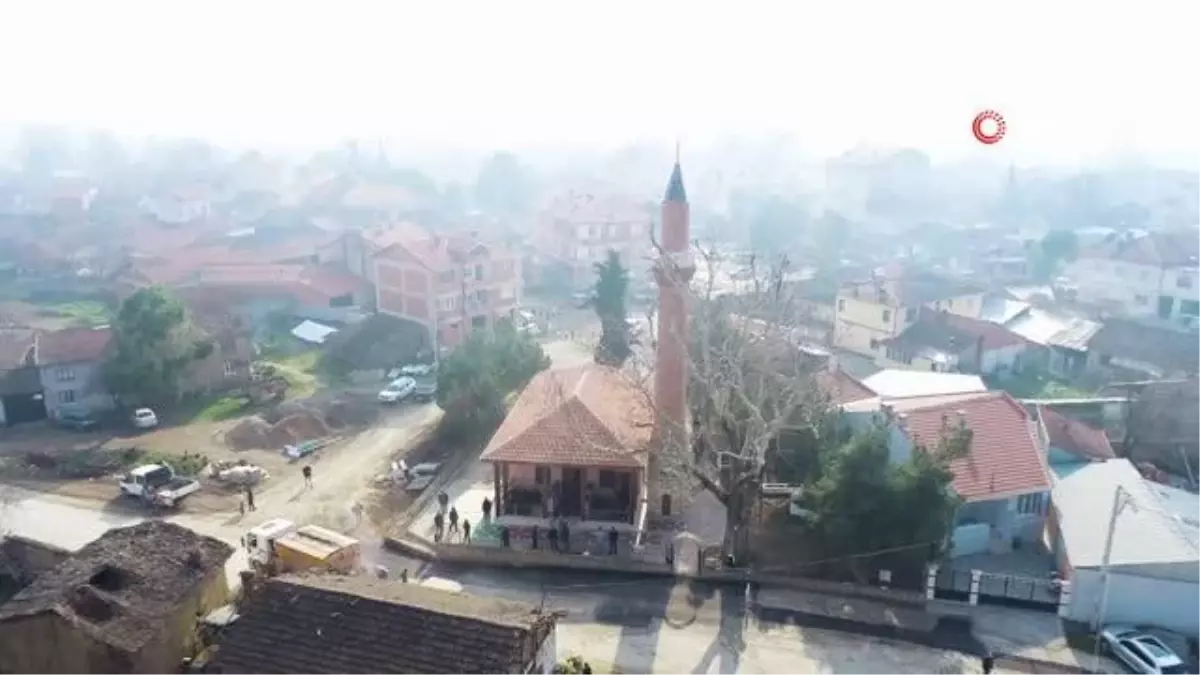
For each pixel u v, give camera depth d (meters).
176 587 30.69
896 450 40.56
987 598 34.84
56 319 86.50
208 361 63.19
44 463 50.28
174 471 48.19
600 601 35.38
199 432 56.12
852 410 44.31
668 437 40.28
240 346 66.06
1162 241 87.12
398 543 39.78
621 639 32.75
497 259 80.94
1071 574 33.81
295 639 25.47
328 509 44.22
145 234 116.25
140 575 30.73
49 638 28.16
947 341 68.94
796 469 43.34
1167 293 82.44
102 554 31.94
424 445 52.91
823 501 36.69
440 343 75.88
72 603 29.00
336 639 25.22
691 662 31.33
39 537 40.94
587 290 100.44
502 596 35.69
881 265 105.62
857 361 73.00
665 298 40.56
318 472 49.50
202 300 81.44
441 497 43.75
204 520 43.09
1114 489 39.81
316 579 28.61
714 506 43.47
